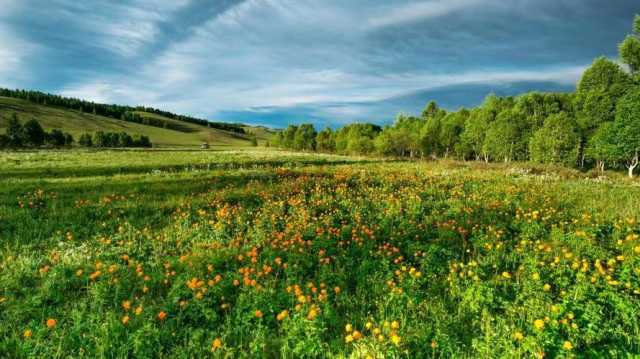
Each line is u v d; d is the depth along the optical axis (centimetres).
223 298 586
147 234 974
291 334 477
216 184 1734
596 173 2545
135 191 1538
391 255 792
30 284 681
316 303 560
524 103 4769
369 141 7106
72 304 595
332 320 532
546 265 700
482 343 444
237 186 1709
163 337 500
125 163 3053
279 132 11981
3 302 594
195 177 1998
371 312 579
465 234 941
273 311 552
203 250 853
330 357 461
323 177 2008
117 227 1080
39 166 2673
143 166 2762
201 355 473
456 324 518
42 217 1138
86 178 1952
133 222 1109
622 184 1856
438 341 461
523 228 941
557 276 652
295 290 579
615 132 2670
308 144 9888
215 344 449
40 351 475
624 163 3353
